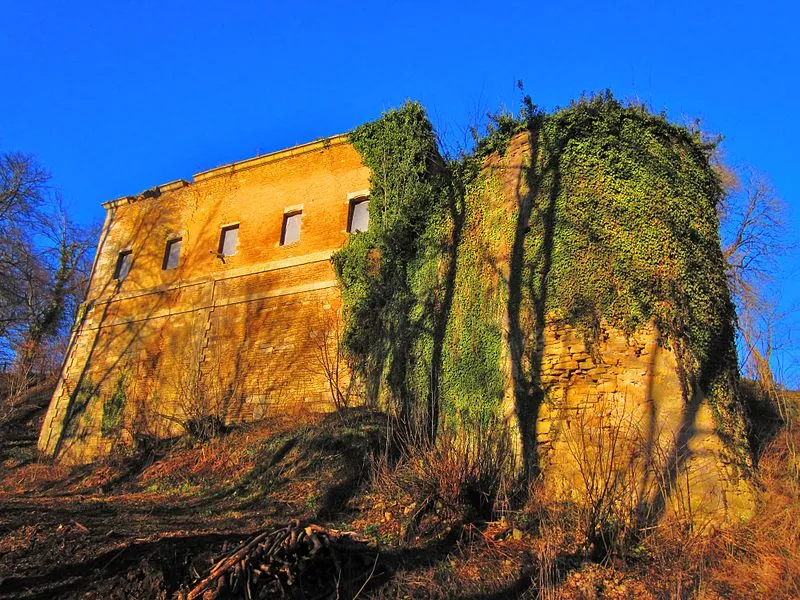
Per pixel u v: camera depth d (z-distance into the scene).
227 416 17.41
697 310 10.82
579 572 7.46
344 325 16.41
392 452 10.94
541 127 13.06
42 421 24.47
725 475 9.34
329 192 18.73
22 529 8.54
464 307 13.26
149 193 23.14
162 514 9.91
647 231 11.25
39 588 6.91
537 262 11.95
